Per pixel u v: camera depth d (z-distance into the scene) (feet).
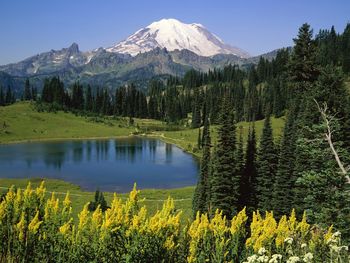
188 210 167.63
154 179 279.69
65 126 595.88
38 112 643.04
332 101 87.76
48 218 29.78
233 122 142.00
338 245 36.47
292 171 125.90
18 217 29.86
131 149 448.65
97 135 569.23
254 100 566.36
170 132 617.62
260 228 40.88
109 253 29.07
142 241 30.37
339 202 52.85
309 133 69.21
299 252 39.04
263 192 146.20
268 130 152.15
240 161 156.97
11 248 28.68
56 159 359.87
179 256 35.53
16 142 480.23
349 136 83.20
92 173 295.69
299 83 114.01
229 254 38.75
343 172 50.75
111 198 196.75
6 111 616.39
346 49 508.53
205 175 152.05
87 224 30.45
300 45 112.27
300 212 112.68
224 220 41.09
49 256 28.22
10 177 266.57
